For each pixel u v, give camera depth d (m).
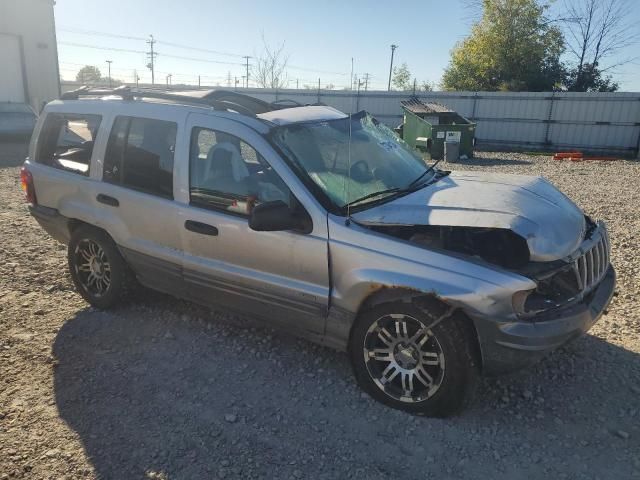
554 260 3.11
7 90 20.19
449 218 3.18
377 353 3.38
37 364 3.87
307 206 3.43
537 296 3.09
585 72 33.00
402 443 3.05
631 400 3.42
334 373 3.77
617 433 3.10
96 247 4.70
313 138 3.90
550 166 16.92
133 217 4.27
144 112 4.28
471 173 4.52
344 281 3.33
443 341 3.09
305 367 3.84
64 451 2.97
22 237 6.88
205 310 4.75
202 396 3.50
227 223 3.74
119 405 3.40
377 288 3.23
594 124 22.88
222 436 3.11
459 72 35.28
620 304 4.86
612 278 3.73
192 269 4.01
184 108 4.09
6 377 3.69
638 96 21.91
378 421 3.25
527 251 3.08
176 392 3.54
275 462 2.90
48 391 3.54
